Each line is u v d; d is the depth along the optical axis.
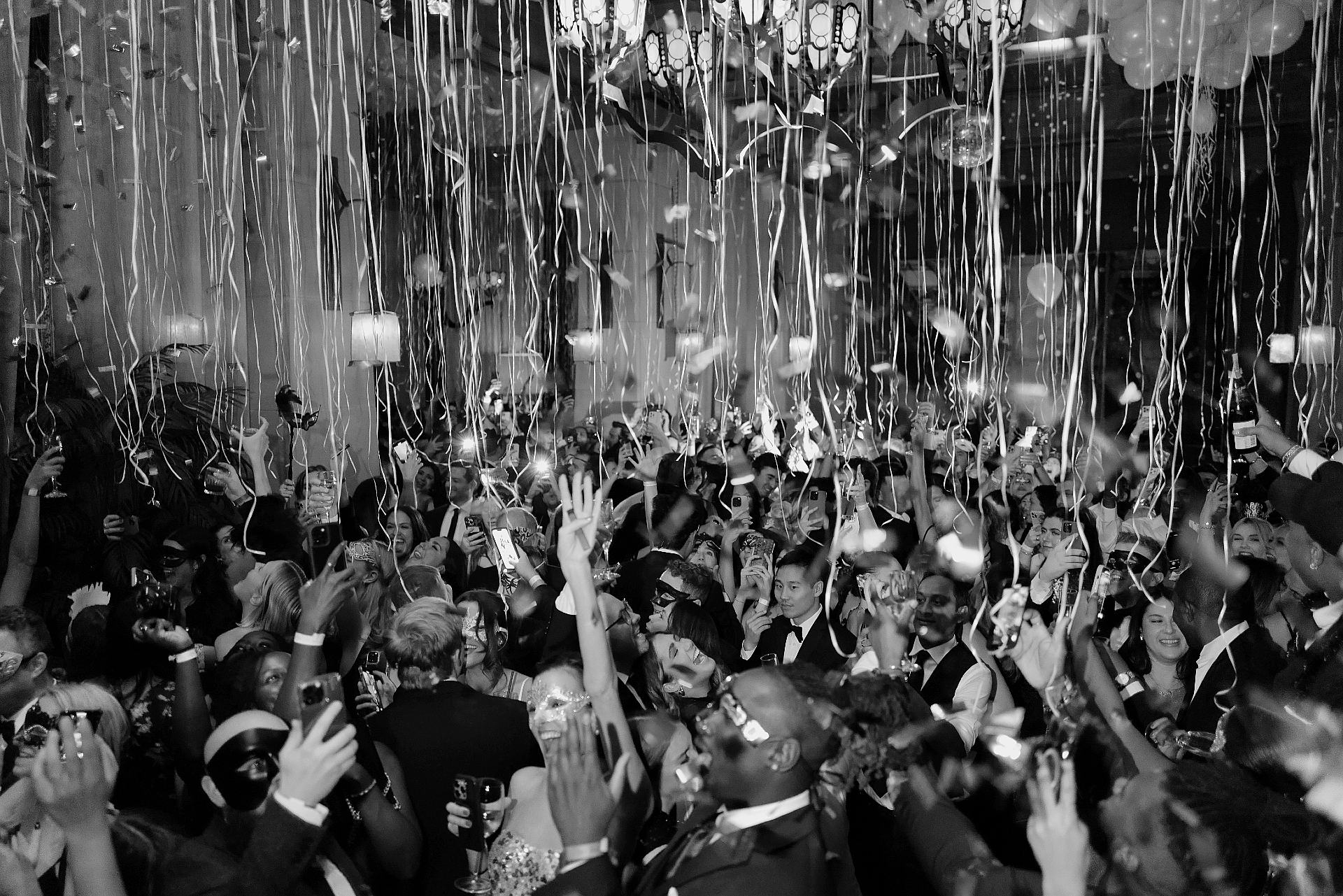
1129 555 4.71
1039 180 17.23
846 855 2.07
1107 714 2.44
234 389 7.02
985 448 8.97
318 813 1.82
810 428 9.50
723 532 6.21
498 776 2.57
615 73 7.43
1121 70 14.33
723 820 1.88
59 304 6.54
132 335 5.82
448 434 10.09
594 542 2.35
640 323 13.38
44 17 6.88
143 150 6.89
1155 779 1.80
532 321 10.27
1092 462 7.84
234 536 4.34
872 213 17.92
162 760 2.77
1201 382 16.42
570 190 6.91
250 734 2.00
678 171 13.97
